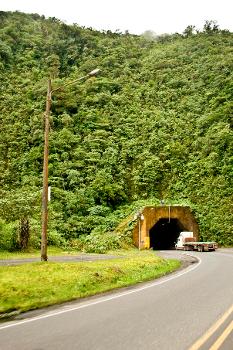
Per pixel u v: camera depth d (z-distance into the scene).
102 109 102.44
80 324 9.13
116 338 7.88
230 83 100.88
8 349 7.09
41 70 126.50
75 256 33.72
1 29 145.62
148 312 10.58
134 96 109.44
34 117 94.25
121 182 77.88
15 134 90.12
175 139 88.81
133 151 87.62
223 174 70.88
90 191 72.31
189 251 51.25
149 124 95.44
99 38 154.88
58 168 78.81
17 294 12.53
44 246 21.27
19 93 108.38
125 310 10.88
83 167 80.44
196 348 7.16
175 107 102.38
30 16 169.75
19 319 9.80
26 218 41.41
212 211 64.38
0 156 82.62
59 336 8.04
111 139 90.38
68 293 13.59
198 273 21.16
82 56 138.50
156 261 26.50
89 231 61.25
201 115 95.25
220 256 37.06
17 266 18.66
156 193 76.00
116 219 66.56
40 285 13.94
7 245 39.91
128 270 20.38
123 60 134.25
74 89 109.06
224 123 84.94
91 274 16.94
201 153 80.62
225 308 11.17
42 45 143.88
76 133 92.25
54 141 85.81
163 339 7.80
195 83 111.38
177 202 69.19
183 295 13.61
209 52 129.25
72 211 66.38
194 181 73.69
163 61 126.00
